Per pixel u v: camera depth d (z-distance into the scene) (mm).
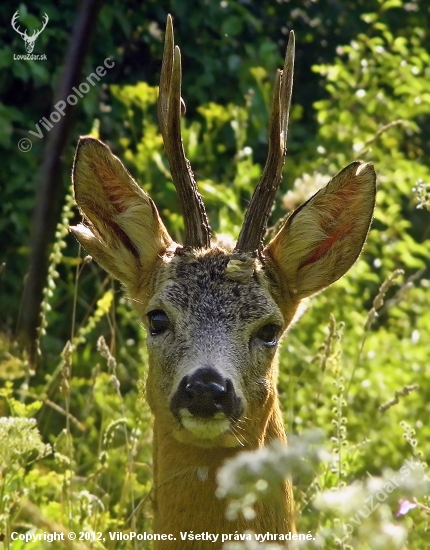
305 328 13422
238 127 15016
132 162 15625
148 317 9086
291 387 11594
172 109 9281
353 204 9539
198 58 17469
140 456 11477
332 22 19031
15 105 16594
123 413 10656
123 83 17469
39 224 12789
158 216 9508
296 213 9398
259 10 18828
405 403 12703
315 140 16156
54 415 13023
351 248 9625
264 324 8914
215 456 8703
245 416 8727
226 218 13352
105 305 11773
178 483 8750
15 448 9141
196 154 15586
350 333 13391
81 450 11789
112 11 16734
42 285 12648
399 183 14711
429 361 13258
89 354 13859
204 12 17484
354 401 12727
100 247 9586
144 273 9484
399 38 16453
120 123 16703
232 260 8992
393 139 15492
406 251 14727
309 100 18828
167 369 8805
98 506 10133
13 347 12180
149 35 17484
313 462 7398
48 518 10031
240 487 6836
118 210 9539
